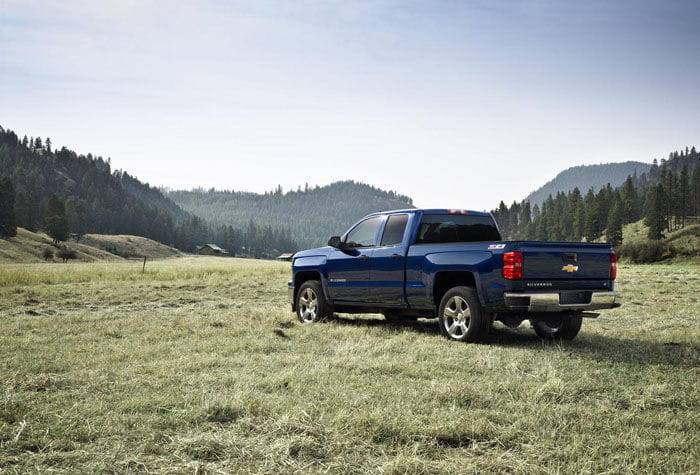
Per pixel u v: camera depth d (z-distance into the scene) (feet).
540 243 23.25
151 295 53.26
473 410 13.83
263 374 17.72
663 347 23.43
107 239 596.29
